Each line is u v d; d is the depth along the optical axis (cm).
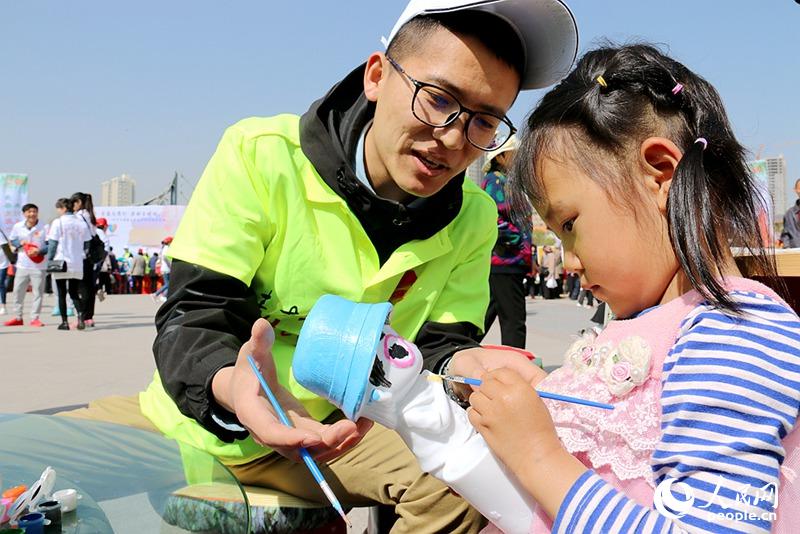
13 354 597
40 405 384
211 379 138
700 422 96
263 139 168
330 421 175
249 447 166
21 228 1027
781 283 134
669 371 104
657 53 123
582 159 115
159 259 1859
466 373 144
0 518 107
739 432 94
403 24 152
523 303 446
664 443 99
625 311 120
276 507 160
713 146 113
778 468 94
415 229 176
